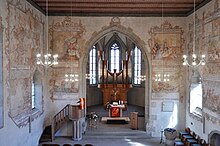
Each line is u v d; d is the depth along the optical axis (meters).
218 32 15.95
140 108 32.12
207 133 17.75
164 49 22.56
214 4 16.58
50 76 22.39
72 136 21.59
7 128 14.15
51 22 22.20
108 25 22.42
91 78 33.75
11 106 14.75
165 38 22.55
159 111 22.72
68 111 21.94
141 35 22.56
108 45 33.94
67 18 22.27
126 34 22.66
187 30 22.14
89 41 22.42
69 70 22.42
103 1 18.98
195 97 21.20
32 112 19.19
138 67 32.97
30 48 18.11
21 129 16.30
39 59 20.19
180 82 22.62
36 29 19.45
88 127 23.97
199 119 19.30
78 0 18.72
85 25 22.34
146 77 23.00
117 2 19.28
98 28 22.41
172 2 19.14
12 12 14.85
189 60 21.59
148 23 22.50
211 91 17.08
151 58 22.62
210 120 17.23
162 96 22.69
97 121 26.31
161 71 22.66
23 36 16.69
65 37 22.31
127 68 32.28
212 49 16.91
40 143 20.36
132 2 19.22
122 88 32.41
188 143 18.34
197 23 19.77
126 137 21.88
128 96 35.12
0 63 13.38
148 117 22.89
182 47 22.53
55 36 22.30
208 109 17.59
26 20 17.23
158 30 22.50
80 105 20.92
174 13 22.38
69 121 22.55
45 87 21.98
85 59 22.58
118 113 26.95
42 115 21.20
